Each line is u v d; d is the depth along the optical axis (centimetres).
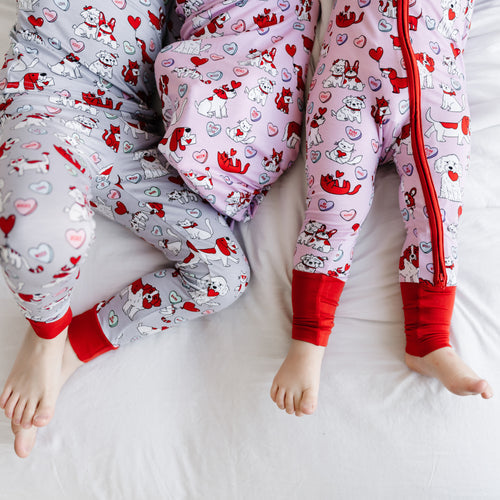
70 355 90
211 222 93
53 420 88
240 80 88
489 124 100
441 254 84
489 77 103
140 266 98
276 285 96
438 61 90
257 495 83
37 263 67
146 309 90
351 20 93
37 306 75
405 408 84
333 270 87
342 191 87
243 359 91
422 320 84
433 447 82
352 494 82
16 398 85
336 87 91
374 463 82
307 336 85
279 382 84
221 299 91
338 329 91
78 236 69
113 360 92
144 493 85
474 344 87
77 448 86
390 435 83
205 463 85
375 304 91
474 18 107
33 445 87
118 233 100
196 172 86
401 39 88
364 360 88
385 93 88
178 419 88
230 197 93
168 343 94
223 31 96
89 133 89
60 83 91
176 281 92
